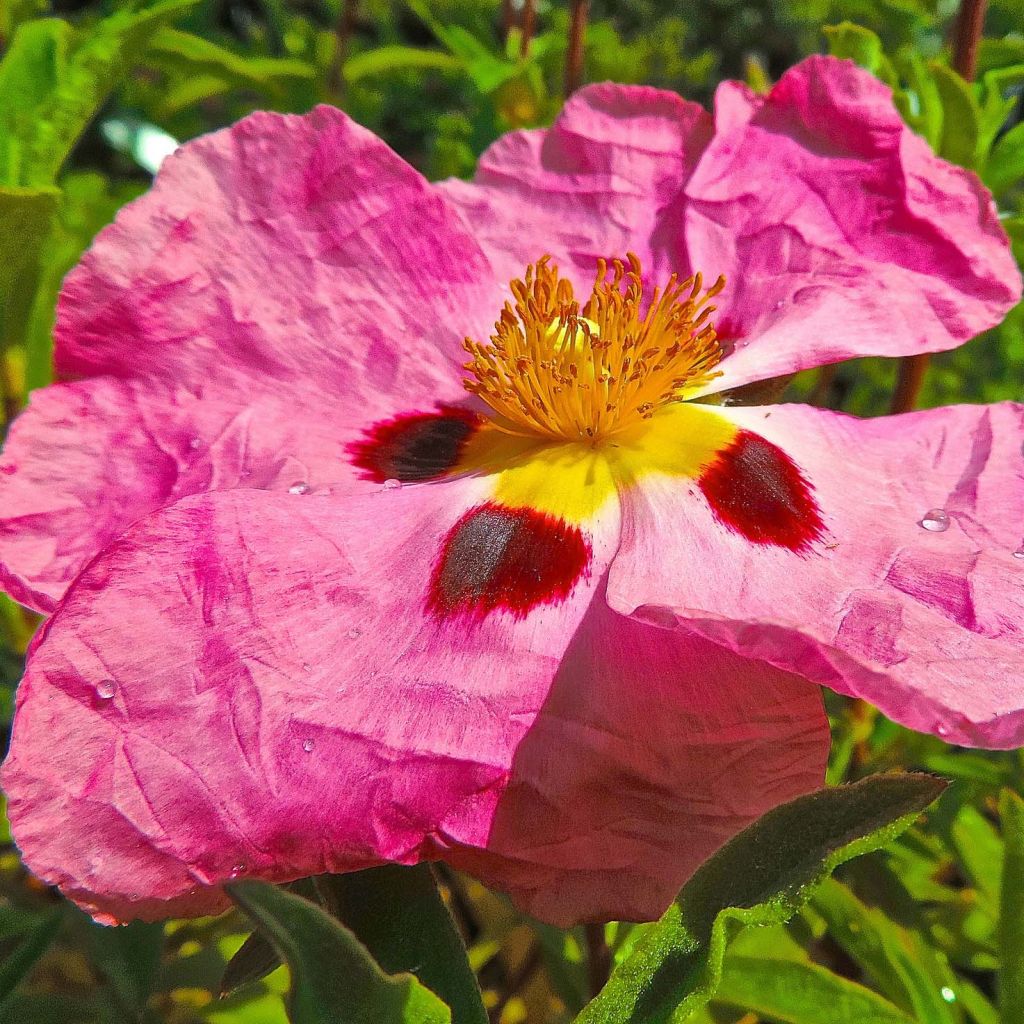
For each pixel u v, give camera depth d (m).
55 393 0.10
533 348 0.11
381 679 0.09
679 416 0.11
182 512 0.09
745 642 0.08
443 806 0.08
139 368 0.11
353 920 0.08
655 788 0.09
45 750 0.08
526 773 0.09
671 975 0.08
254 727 0.08
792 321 0.11
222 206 0.11
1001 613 0.09
